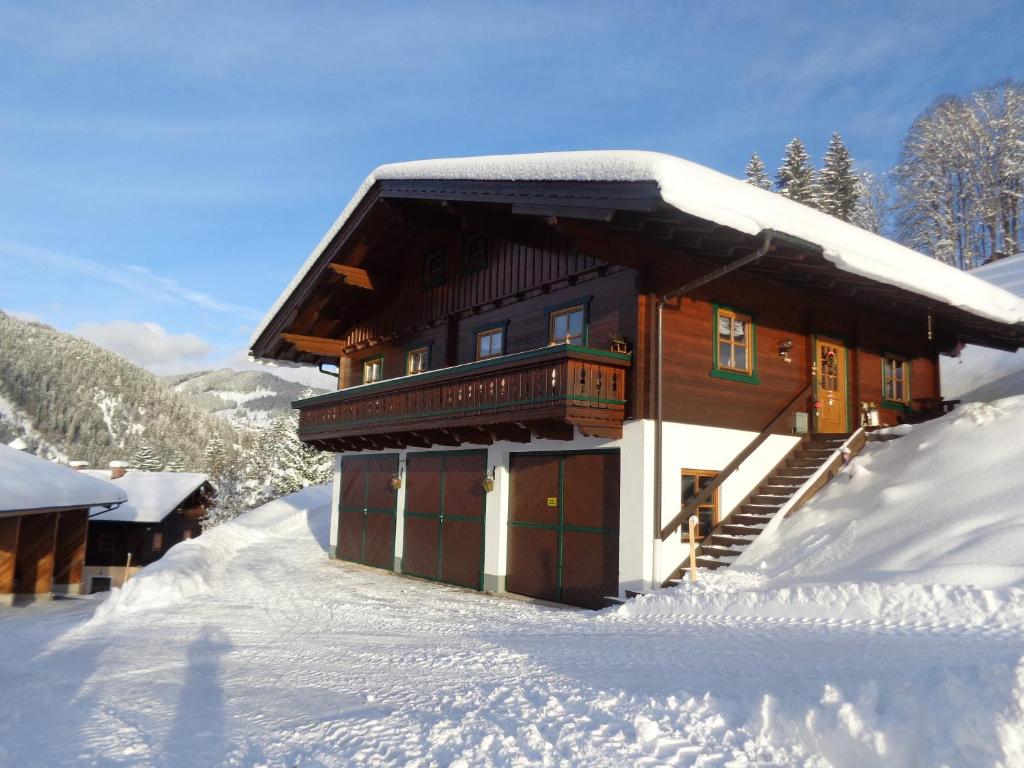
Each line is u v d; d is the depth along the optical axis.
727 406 12.24
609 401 11.16
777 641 6.80
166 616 11.56
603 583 11.52
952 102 51.59
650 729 4.40
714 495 12.08
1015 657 5.36
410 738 4.70
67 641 9.94
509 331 14.26
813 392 13.66
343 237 16.36
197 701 6.12
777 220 9.50
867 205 56.50
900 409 15.59
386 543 17.50
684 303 11.82
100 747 4.89
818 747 3.92
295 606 12.27
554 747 4.30
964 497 9.81
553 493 12.70
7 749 4.92
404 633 9.48
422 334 17.06
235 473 57.91
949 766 3.43
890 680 4.36
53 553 22.47
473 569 14.32
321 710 5.61
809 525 11.08
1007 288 27.55
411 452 16.89
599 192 9.52
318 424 18.55
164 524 40.09
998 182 48.41
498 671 6.60
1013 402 12.50
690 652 6.68
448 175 12.43
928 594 7.30
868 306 14.74
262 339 20.31
